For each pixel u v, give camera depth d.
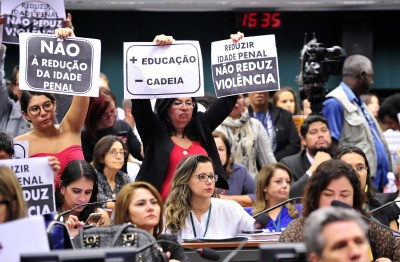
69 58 7.13
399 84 15.21
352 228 3.86
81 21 14.41
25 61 7.04
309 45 9.80
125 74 7.27
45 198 6.05
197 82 7.30
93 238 5.25
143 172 7.16
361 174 7.24
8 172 4.75
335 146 10.04
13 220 4.70
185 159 6.70
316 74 9.55
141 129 7.23
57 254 3.88
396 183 8.01
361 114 10.12
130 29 14.51
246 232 6.64
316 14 14.84
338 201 5.18
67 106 8.71
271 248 4.05
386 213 7.63
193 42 7.34
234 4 14.02
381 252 5.93
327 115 10.10
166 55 7.32
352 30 14.73
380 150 10.20
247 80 7.50
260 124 9.73
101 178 8.24
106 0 13.67
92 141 8.97
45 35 7.12
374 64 15.21
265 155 9.67
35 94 7.17
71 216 6.35
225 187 7.35
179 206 6.62
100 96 8.98
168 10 13.95
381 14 15.05
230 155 8.92
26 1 7.89
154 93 7.26
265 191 7.86
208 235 6.64
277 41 14.79
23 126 8.48
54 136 7.25
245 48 7.52
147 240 5.21
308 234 3.93
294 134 10.54
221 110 7.54
